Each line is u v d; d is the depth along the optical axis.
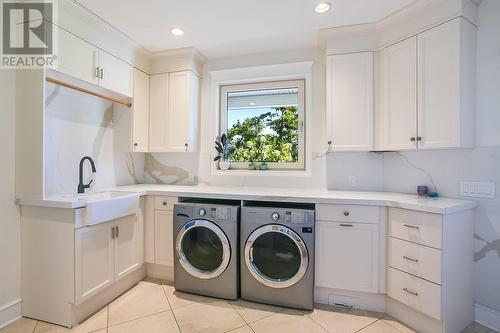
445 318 1.64
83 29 2.12
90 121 2.50
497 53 1.78
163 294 2.23
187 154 3.08
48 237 1.83
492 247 1.79
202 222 2.17
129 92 2.61
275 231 2.03
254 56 2.87
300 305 2.01
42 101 1.82
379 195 2.18
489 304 1.80
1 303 1.78
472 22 1.84
